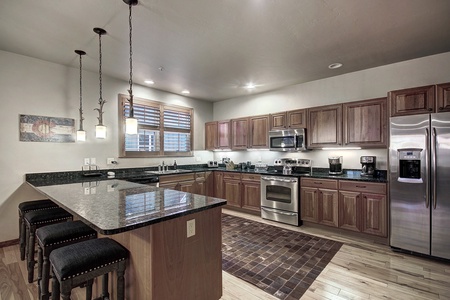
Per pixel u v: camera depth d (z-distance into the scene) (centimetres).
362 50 293
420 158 258
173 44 276
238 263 251
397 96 280
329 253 274
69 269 123
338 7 205
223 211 471
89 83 371
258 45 279
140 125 443
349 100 377
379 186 297
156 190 228
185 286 153
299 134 399
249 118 484
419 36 258
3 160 296
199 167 561
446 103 250
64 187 246
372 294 195
